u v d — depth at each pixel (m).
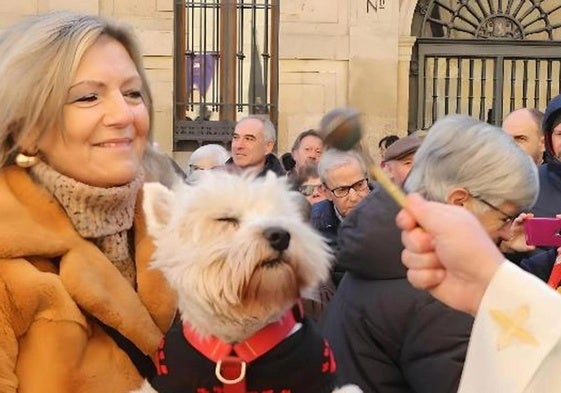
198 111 10.94
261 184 1.89
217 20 10.92
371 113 11.02
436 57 11.58
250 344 1.83
